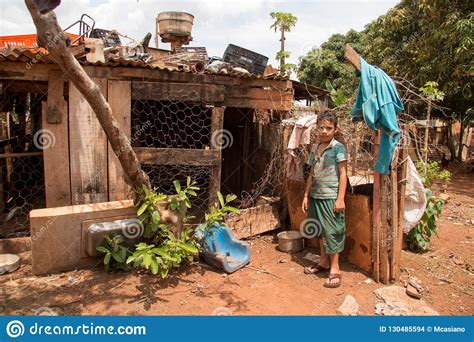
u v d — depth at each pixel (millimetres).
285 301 3396
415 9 11367
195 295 3428
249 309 3236
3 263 3779
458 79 10172
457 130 17781
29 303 3201
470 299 3539
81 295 3352
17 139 7086
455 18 9789
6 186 6086
